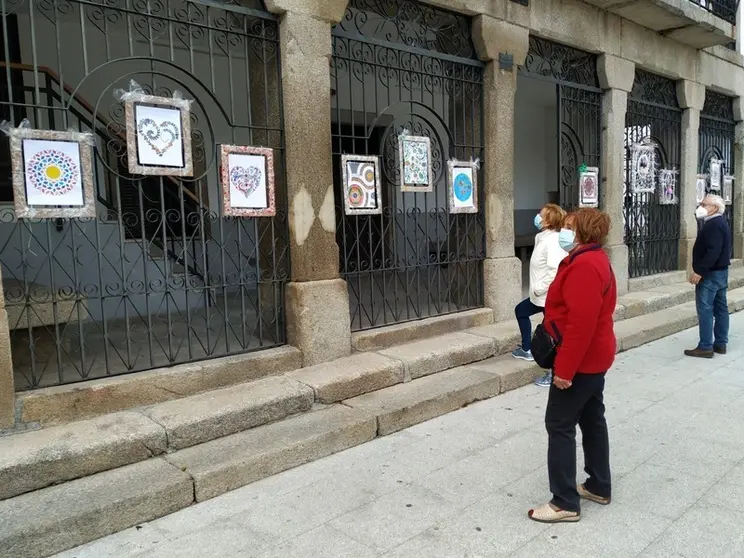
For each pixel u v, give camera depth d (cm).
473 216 635
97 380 386
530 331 549
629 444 402
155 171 398
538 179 1297
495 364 543
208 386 421
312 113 471
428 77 579
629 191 842
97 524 294
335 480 353
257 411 396
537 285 510
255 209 452
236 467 343
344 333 499
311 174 474
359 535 294
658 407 476
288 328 483
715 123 1056
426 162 564
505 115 628
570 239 301
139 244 586
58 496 306
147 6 394
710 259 604
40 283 559
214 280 572
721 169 1073
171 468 337
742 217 1120
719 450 388
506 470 364
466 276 637
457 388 475
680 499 322
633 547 278
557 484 300
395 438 417
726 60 1021
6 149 583
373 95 819
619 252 800
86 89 677
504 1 614
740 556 268
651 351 655
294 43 457
